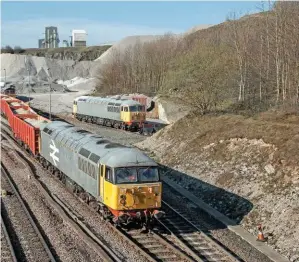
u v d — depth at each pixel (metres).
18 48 186.62
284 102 32.44
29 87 105.62
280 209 18.78
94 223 18.64
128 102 50.78
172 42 90.88
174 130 35.53
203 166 27.00
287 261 15.46
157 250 16.00
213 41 69.50
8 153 35.44
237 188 22.44
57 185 25.22
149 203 17.61
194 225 18.83
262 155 23.70
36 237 17.09
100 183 18.55
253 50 47.44
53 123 29.20
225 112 35.44
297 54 35.25
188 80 60.38
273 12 44.97
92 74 147.00
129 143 41.09
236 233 18.25
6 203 21.58
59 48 189.88
